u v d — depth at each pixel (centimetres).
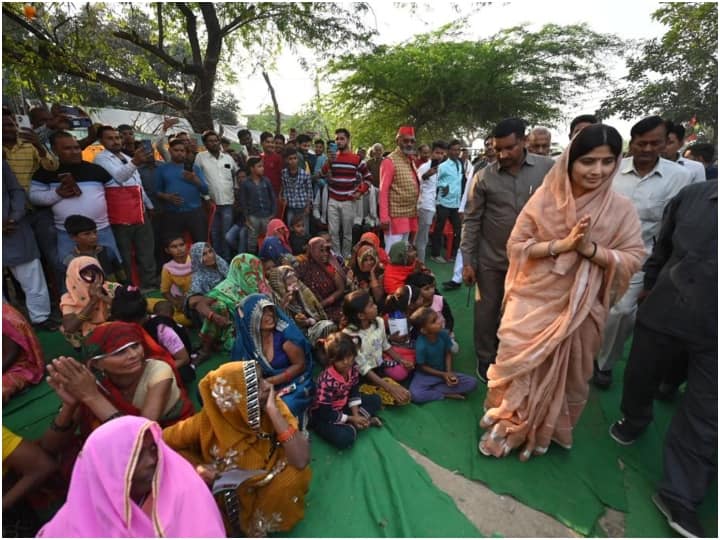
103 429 139
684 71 1323
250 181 566
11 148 391
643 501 216
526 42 1636
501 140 271
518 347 223
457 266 523
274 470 191
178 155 506
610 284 208
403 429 268
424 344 302
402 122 1820
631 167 292
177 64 947
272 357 269
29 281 372
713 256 187
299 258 432
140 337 206
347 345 248
